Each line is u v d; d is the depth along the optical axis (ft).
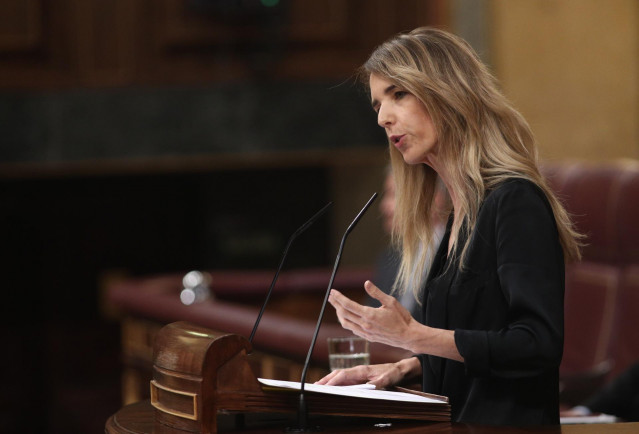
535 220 18.07
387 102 19.86
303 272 57.67
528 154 19.53
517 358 17.13
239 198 83.97
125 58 70.13
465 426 17.33
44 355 83.71
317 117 70.23
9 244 83.76
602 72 68.18
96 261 85.51
